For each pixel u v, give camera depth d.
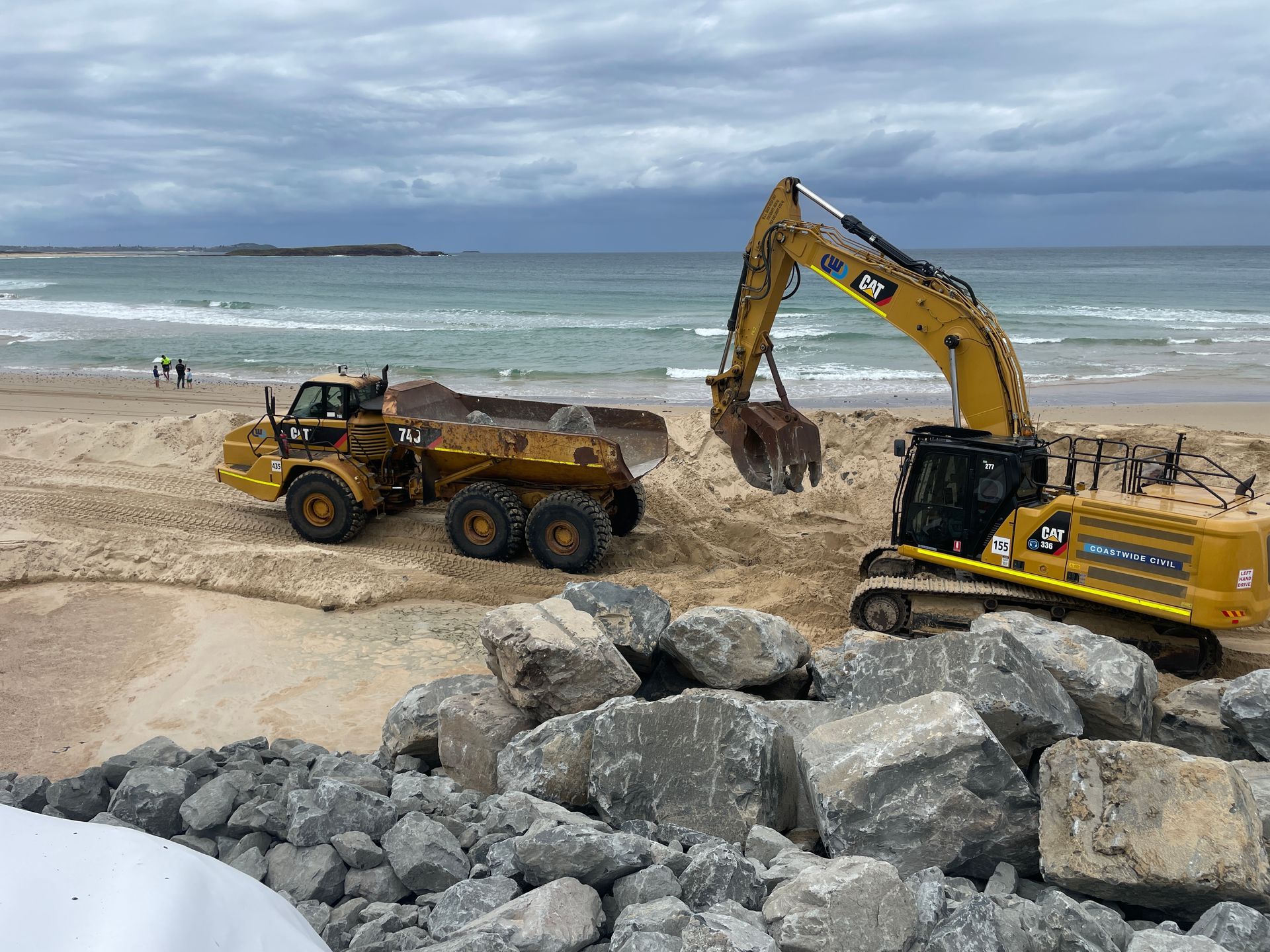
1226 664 8.95
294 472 11.88
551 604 6.62
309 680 8.34
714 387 11.28
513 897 4.18
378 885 4.47
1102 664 5.73
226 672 8.43
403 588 10.24
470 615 9.88
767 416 10.81
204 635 9.14
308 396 11.90
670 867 4.29
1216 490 8.86
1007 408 9.48
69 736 7.35
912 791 4.67
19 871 2.23
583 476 11.16
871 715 5.10
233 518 12.49
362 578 10.27
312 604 9.93
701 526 12.95
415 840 4.55
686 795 5.03
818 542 12.47
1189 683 8.35
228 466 12.34
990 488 8.88
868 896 3.71
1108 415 22.38
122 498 12.81
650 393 27.55
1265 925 3.79
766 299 10.97
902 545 9.54
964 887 4.41
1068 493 8.79
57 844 2.39
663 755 5.11
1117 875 4.21
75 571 10.41
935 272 9.82
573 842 4.18
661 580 10.84
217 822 4.95
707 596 10.34
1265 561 7.86
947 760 4.70
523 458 11.05
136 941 2.06
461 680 6.68
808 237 10.51
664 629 6.79
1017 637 6.01
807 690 6.86
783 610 9.98
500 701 6.39
